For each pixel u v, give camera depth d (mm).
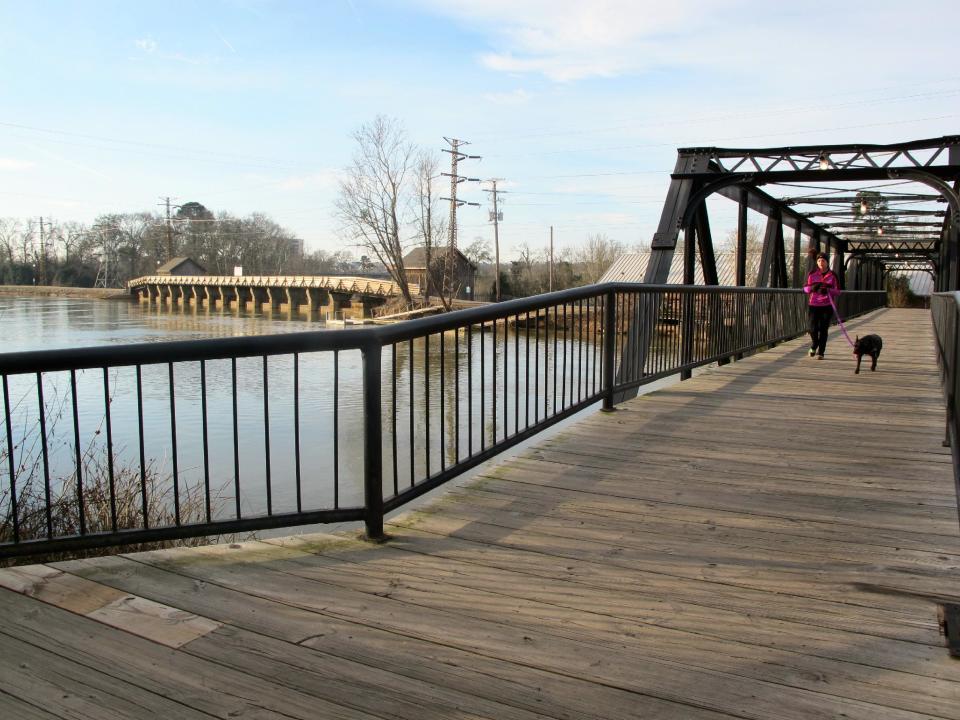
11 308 67625
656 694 2107
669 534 3477
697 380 8641
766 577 2971
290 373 22859
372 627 2514
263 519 3258
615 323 6465
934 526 3600
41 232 111625
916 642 2426
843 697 2096
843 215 26422
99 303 87438
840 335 18047
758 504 3945
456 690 2121
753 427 5910
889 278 77312
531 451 5094
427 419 3791
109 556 3125
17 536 2977
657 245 14328
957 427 4012
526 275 78062
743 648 2383
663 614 2631
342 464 10898
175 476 3162
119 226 118562
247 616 2588
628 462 4809
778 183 14773
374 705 2043
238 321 56719
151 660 2277
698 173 14461
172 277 89250
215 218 121812
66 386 17812
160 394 18516
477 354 23719
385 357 23547
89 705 2041
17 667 2232
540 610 2660
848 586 2885
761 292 12203
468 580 2928
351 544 3328
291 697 2080
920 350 13469
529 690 2125
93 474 7598
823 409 6738
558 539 3406
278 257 117312
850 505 3932
